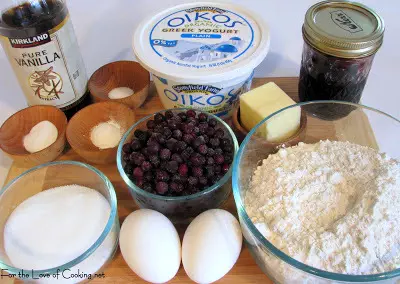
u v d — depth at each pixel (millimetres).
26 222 288
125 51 479
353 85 339
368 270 231
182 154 287
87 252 254
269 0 520
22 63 337
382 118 308
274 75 443
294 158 294
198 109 339
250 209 269
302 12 505
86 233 279
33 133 355
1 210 296
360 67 324
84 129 364
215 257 253
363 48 307
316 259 234
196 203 289
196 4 381
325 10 340
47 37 326
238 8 373
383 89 438
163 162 286
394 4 505
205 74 317
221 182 286
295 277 243
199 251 254
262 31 349
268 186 274
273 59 460
